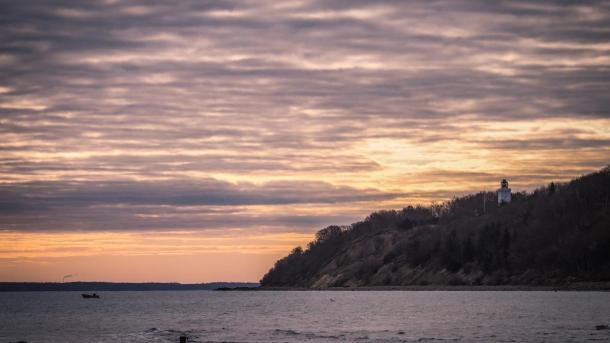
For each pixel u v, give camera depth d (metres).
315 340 86.81
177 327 110.38
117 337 93.38
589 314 117.31
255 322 120.38
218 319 130.75
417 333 93.06
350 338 88.31
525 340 82.44
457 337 87.19
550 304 144.25
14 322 126.25
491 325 101.62
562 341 80.75
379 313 135.62
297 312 149.38
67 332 102.81
